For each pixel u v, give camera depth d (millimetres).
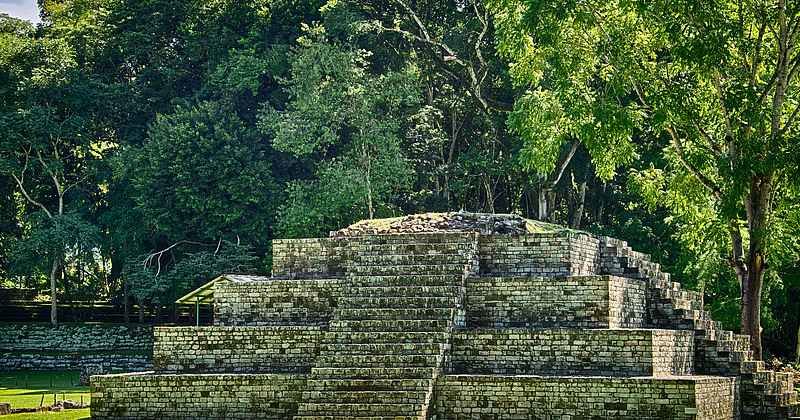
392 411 28375
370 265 33562
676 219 48094
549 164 39000
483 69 63125
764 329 46375
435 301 31656
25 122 66375
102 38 73875
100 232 69000
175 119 65312
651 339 29141
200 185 63375
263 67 65125
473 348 30719
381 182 61188
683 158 37969
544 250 32781
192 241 65438
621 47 36250
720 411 29938
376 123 61406
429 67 65500
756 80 37750
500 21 39312
